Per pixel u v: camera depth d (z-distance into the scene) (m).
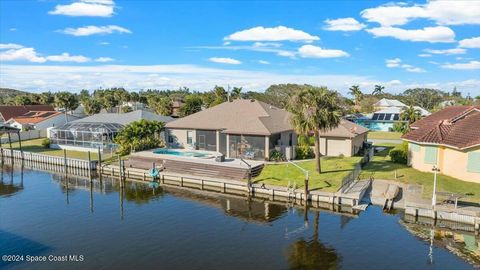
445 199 26.59
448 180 32.06
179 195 34.06
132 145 49.25
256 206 30.09
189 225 25.69
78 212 29.11
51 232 24.52
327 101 32.81
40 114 86.44
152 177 40.25
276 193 31.77
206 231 24.45
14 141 68.81
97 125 55.84
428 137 35.47
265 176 35.72
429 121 47.28
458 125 37.00
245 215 27.77
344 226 24.86
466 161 31.78
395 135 74.62
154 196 33.88
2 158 58.78
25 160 55.72
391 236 23.02
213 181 35.84
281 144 44.47
